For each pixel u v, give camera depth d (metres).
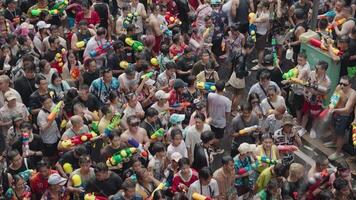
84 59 28.25
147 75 26.00
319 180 21.30
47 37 29.02
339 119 24.25
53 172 20.88
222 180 21.00
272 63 26.92
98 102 25.00
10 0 31.80
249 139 23.36
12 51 28.03
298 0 33.16
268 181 21.20
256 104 24.06
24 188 20.20
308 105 25.72
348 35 27.58
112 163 21.27
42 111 23.78
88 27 31.12
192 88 25.48
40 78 24.42
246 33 32.50
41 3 32.03
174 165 21.20
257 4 33.22
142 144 22.62
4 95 24.27
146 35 30.75
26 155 21.69
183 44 29.39
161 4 33.06
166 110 24.36
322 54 26.45
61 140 22.47
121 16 31.98
